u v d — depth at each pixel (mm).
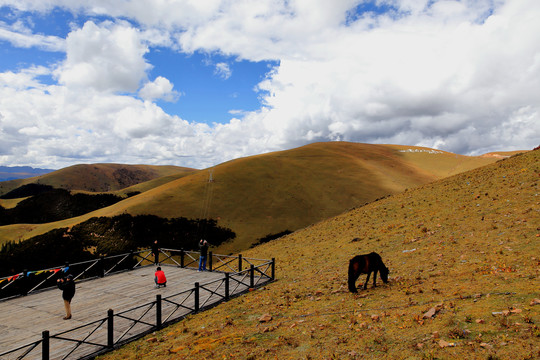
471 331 6426
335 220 38906
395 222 25672
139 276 18734
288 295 13445
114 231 74375
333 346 7344
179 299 14680
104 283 17188
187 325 11594
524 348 5355
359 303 10062
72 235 74312
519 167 28156
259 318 10766
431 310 7781
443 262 12961
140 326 11773
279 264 24094
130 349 9938
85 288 16266
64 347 10094
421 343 6449
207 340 9461
